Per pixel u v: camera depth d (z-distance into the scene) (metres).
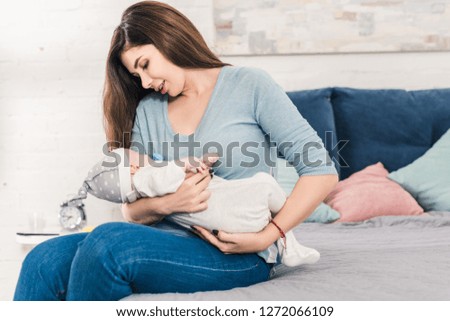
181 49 1.56
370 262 1.61
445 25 3.16
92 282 1.21
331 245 1.98
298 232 2.31
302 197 1.45
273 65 3.21
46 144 3.28
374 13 3.16
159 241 1.28
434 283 1.35
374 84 3.20
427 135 2.96
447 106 2.99
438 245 1.90
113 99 1.70
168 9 1.57
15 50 3.27
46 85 3.28
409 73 3.20
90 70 3.26
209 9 3.19
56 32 3.26
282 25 3.17
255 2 3.18
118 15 3.24
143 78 1.57
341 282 1.37
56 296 1.31
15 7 3.26
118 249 1.22
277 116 1.51
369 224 2.43
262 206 1.38
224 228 1.38
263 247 1.40
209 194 1.40
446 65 3.19
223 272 1.35
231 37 3.19
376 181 2.72
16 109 3.28
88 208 3.25
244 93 1.54
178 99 1.65
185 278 1.30
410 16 3.16
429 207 2.70
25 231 3.08
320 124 2.93
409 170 2.79
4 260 3.29
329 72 3.20
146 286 1.30
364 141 2.95
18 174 3.29
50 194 3.29
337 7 3.16
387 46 3.16
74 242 1.38
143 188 1.45
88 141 3.27
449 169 2.75
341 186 2.73
